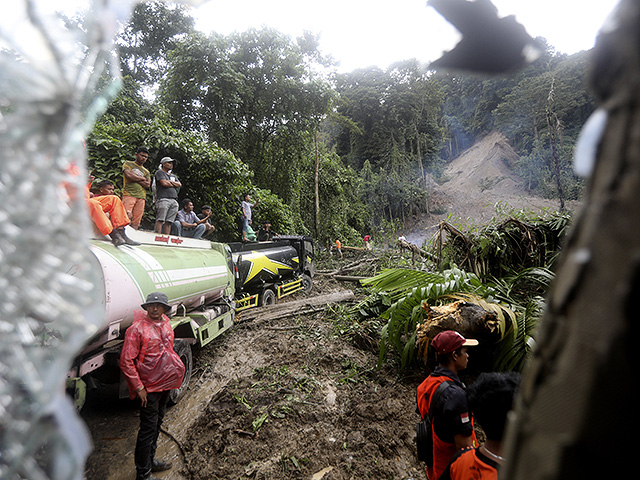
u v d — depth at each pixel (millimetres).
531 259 5699
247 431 3594
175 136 9203
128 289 3480
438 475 1919
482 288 4820
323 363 5227
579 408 231
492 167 52969
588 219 252
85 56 326
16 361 333
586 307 236
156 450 3494
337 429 3666
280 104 17281
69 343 332
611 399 219
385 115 51125
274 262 9164
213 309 6137
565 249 282
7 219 330
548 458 247
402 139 50281
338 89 52375
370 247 20344
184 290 4859
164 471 3221
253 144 17250
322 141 28109
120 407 4270
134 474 3164
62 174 329
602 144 251
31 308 327
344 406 4094
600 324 224
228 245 7438
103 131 7984
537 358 292
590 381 225
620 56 236
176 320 4500
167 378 3100
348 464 3131
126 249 3928
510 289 5152
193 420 4012
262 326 7148
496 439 1456
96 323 338
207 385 4777
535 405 280
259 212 13555
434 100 52000
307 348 5773
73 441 342
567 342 251
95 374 3623
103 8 322
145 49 17922
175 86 14984
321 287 11828
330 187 23844
